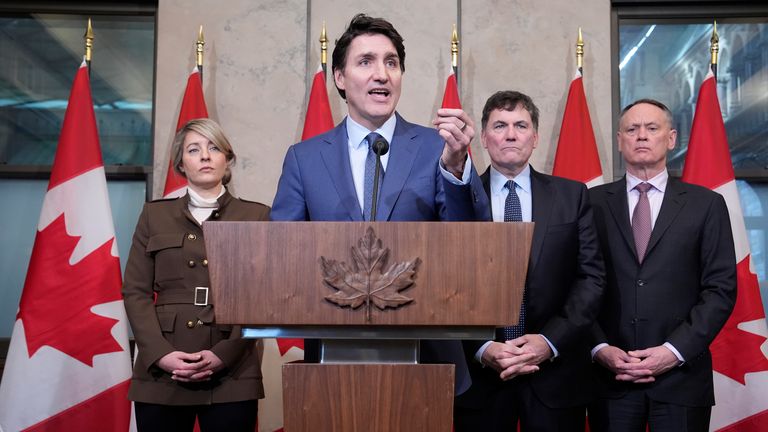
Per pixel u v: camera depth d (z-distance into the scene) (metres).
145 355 2.25
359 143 1.70
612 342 2.41
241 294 1.29
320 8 3.57
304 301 1.29
